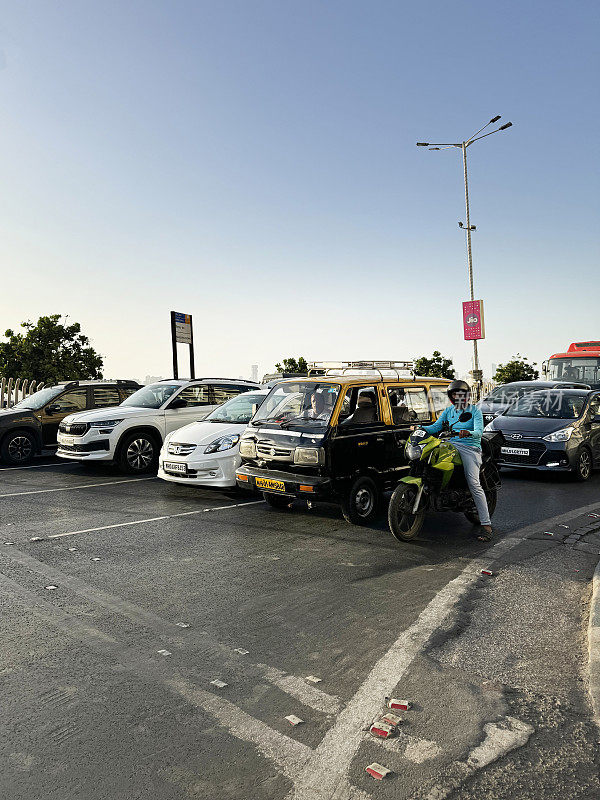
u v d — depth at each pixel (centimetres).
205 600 505
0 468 1284
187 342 1886
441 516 823
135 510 853
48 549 659
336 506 876
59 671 380
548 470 1102
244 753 296
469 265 2909
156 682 366
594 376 1952
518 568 591
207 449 921
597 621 441
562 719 328
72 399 1428
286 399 818
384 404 809
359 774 281
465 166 2889
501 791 270
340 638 430
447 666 388
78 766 286
